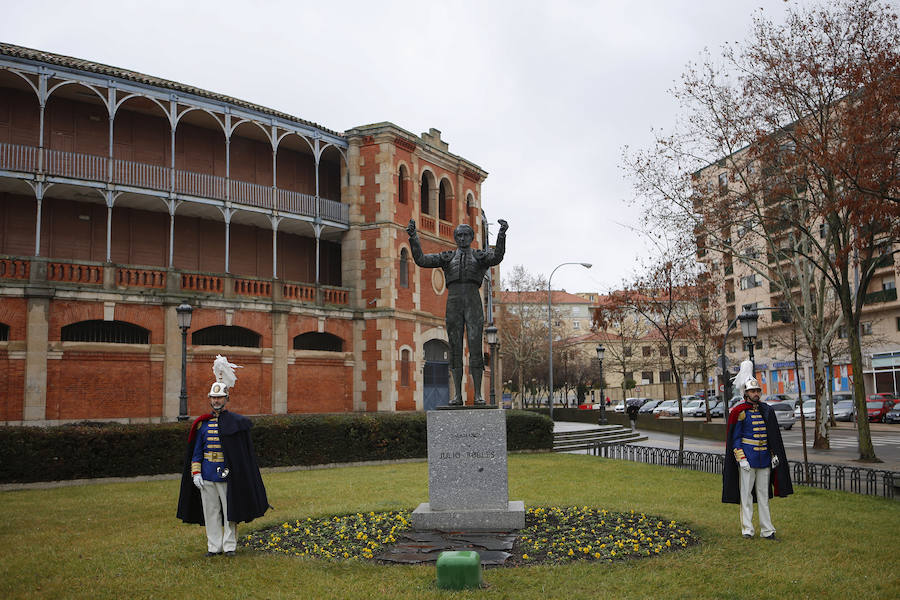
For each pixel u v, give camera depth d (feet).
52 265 81.51
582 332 371.97
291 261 116.06
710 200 83.10
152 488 52.80
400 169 115.34
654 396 272.72
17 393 78.23
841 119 64.64
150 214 101.50
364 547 29.84
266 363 96.99
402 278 112.98
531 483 53.11
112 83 87.92
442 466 34.22
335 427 69.97
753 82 76.64
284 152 115.14
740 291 204.64
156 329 87.66
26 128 91.66
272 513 39.22
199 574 25.49
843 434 118.83
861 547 29.09
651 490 48.91
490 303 129.80
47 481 53.98
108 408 83.76
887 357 164.25
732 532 32.48
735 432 31.65
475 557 23.81
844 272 70.74
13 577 25.62
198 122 103.76
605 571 25.54
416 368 112.68
